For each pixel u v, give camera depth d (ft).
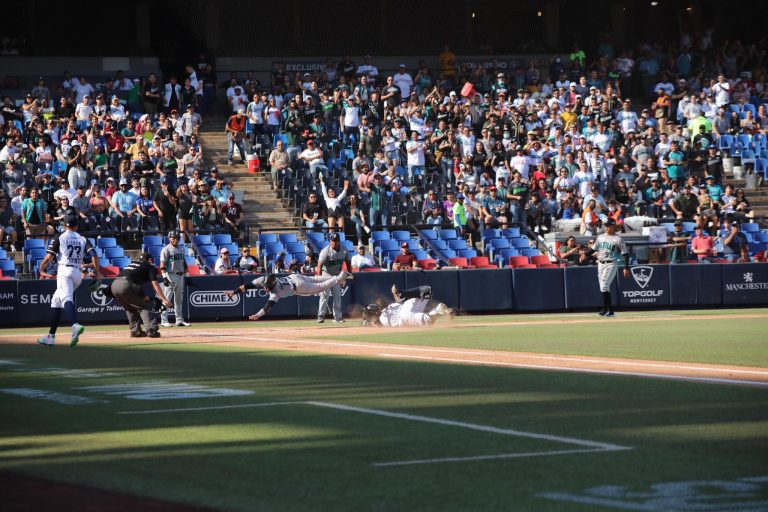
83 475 33.81
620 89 207.82
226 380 59.06
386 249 142.72
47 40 197.57
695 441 38.68
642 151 170.09
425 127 174.60
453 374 60.64
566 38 225.76
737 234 150.82
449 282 132.05
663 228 148.56
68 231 83.10
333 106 173.47
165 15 204.33
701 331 94.27
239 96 177.37
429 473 33.50
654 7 233.55
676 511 28.53
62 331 108.88
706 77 208.13
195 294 124.57
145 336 94.32
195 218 140.36
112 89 176.65
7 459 36.76
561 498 30.09
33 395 53.57
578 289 137.08
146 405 49.24
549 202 157.69
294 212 156.04
